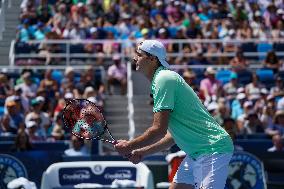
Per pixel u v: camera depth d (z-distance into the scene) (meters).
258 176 17.20
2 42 29.78
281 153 18.92
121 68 25.52
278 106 24.14
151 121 24.16
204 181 9.10
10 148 19.22
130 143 9.15
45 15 31.20
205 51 28.89
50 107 22.58
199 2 32.72
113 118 24.11
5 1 32.50
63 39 29.02
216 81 24.78
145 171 14.33
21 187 14.05
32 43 27.66
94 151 19.86
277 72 26.77
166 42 27.41
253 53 28.39
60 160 17.66
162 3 31.84
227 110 22.53
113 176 14.59
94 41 27.02
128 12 31.59
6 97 23.58
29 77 24.03
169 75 9.05
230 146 9.14
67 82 23.89
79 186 14.21
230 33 30.16
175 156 15.91
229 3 33.66
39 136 20.89
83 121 9.80
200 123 9.12
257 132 22.52
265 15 32.62
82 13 30.84
